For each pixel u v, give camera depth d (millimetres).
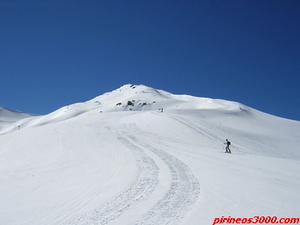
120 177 12391
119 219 7281
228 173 12562
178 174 12352
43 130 34125
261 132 50312
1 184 12828
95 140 26500
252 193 9141
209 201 8328
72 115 166625
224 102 148625
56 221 7746
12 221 8195
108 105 177375
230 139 35344
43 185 12250
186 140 31297
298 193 9109
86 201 9367
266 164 15266
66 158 18578
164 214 7379
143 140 26984
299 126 66875
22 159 18984
